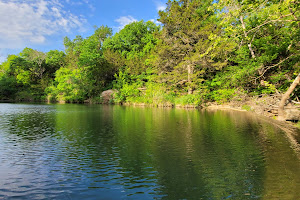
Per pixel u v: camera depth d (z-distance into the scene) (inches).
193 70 1201.4
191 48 1143.6
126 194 161.8
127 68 1743.4
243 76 826.8
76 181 184.7
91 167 217.6
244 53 944.3
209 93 1067.9
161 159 242.5
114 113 775.1
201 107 1035.9
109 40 2295.8
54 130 419.5
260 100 701.3
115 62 1867.6
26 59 2421.3
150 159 242.5
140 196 159.0
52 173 202.1
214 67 1104.2
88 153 265.3
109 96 1628.9
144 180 186.9
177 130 418.0
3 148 286.0
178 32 1151.0
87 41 2146.9
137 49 2041.1
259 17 727.7
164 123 513.3
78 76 1827.0
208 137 353.7
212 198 154.9
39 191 165.9
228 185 175.8
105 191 166.7
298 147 286.4
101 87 1844.2
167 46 1146.7
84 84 1788.9
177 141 327.0
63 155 257.0
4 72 2405.3
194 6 1161.4
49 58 2493.8
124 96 1497.3
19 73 2257.6
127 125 483.2
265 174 196.4
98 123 514.6
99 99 1662.2
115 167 217.8
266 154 257.0
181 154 261.3
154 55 1301.7
